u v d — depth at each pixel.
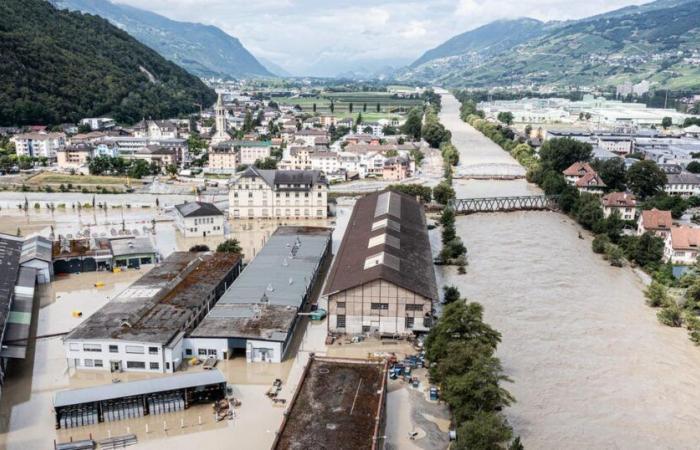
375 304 121.62
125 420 92.62
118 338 107.75
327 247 176.38
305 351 116.25
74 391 92.56
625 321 132.25
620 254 172.75
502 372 108.00
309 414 82.44
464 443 76.44
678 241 171.12
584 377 107.00
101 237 188.00
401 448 85.62
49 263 157.12
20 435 88.06
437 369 96.31
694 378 107.69
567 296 147.00
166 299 126.62
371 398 86.88
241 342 111.62
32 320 131.12
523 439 88.50
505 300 143.25
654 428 92.25
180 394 95.81
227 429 90.19
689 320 127.50
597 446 87.31
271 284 136.88
